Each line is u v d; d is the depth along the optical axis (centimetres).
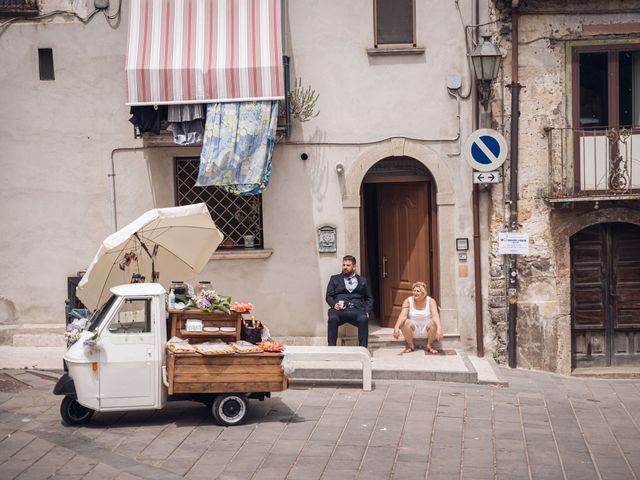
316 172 1367
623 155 1355
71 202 1382
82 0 1358
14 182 1383
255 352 1000
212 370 994
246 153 1288
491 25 1343
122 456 909
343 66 1355
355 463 895
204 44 1297
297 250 1377
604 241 1420
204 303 1044
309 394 1155
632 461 924
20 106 1375
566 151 1359
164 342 1011
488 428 1027
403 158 1388
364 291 1317
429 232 1403
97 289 1121
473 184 1355
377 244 1462
